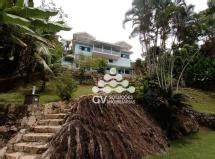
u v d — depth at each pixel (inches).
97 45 1266.0
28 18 293.1
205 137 489.4
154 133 375.9
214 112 634.8
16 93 398.6
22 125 270.5
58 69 448.8
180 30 594.2
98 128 277.4
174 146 398.3
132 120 355.9
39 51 364.2
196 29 597.0
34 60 377.1
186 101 507.8
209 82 897.5
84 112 282.2
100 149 243.3
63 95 346.0
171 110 441.7
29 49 355.3
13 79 414.0
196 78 903.7
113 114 326.6
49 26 311.6
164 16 582.6
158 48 614.2
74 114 271.6
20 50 353.7
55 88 409.7
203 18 594.6
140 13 604.1
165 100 446.3
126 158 265.3
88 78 671.8
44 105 304.3
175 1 585.3
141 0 597.6
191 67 910.4
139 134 339.0
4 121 273.9
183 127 470.6
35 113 285.6
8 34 302.0
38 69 418.3
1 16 262.2
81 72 674.2
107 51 1289.4
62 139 233.6
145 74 665.0
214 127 580.1
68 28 319.6
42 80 442.3
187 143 427.2
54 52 456.1
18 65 372.5
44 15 291.0
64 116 286.8
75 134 241.0
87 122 269.4
